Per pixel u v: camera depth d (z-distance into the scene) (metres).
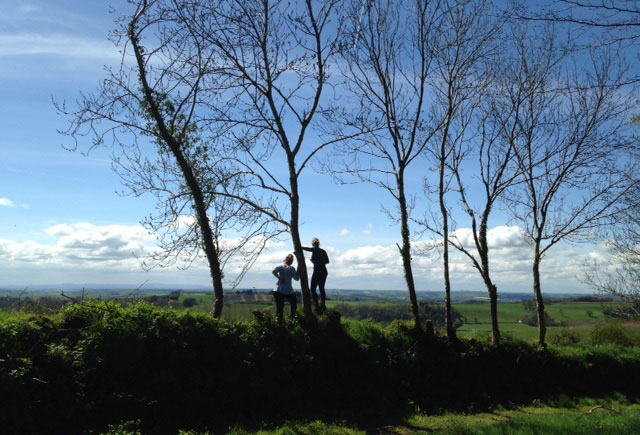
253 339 12.46
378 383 13.71
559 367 17.80
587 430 9.94
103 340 10.46
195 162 14.29
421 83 16.05
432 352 15.25
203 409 11.00
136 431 9.48
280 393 12.09
